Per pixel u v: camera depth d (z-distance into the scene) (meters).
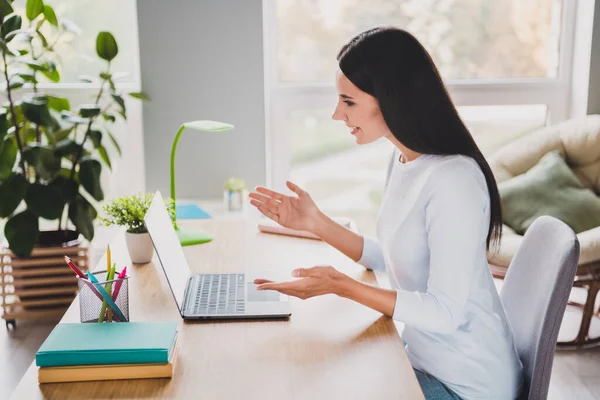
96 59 3.54
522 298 1.61
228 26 3.37
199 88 3.41
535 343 1.49
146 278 1.79
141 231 1.91
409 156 1.58
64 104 3.18
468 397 1.48
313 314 1.54
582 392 2.55
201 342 1.39
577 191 3.29
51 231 3.19
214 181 3.51
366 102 1.50
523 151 3.49
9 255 3.08
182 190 3.50
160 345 1.25
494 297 1.53
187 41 3.37
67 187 2.99
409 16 3.58
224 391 1.19
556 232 1.52
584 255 2.78
